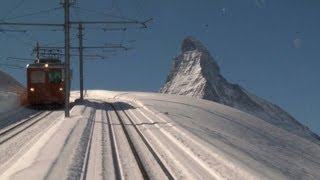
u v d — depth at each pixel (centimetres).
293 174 2312
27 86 4634
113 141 2355
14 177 1407
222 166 1689
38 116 3741
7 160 1850
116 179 1511
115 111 4294
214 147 2147
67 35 3491
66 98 3447
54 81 4647
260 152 3005
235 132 4072
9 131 2764
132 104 5131
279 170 2091
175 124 3050
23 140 2373
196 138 2408
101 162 1762
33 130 2806
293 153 3844
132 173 1611
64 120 3152
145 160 1841
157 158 1886
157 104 5053
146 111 4169
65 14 3484
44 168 1535
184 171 1630
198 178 1519
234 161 1783
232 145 2769
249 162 1906
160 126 2964
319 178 2548
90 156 1888
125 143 2289
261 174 1596
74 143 2125
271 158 2881
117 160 1841
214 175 1568
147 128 2906
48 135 2370
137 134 2641
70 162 1688
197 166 1711
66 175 1479
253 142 3700
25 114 3897
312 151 4478
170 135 2531
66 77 3469
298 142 4734
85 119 3231
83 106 4488
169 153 1981
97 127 2927
